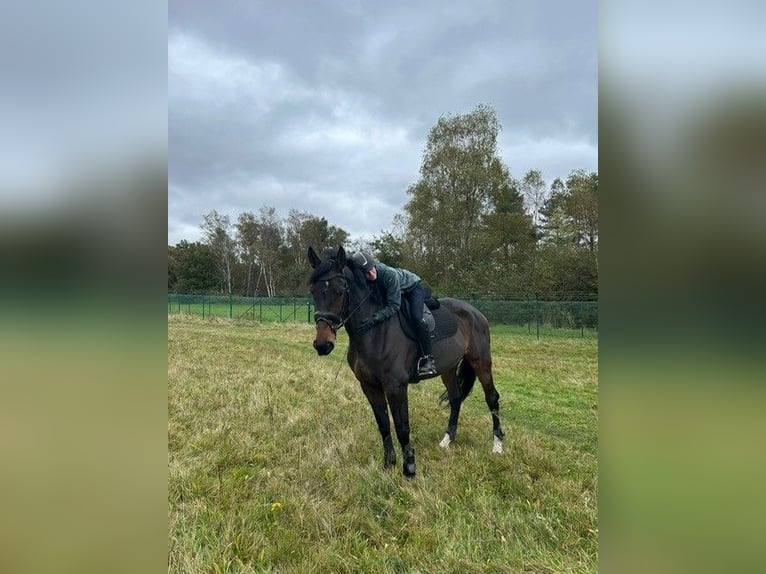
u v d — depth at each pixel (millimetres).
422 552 2686
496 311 18984
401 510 3186
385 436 3994
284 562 2617
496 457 4199
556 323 17844
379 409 3994
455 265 23453
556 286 22578
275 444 4500
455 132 24031
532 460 4070
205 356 10062
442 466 3957
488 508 3137
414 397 6789
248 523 2938
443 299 4871
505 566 2477
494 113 23859
